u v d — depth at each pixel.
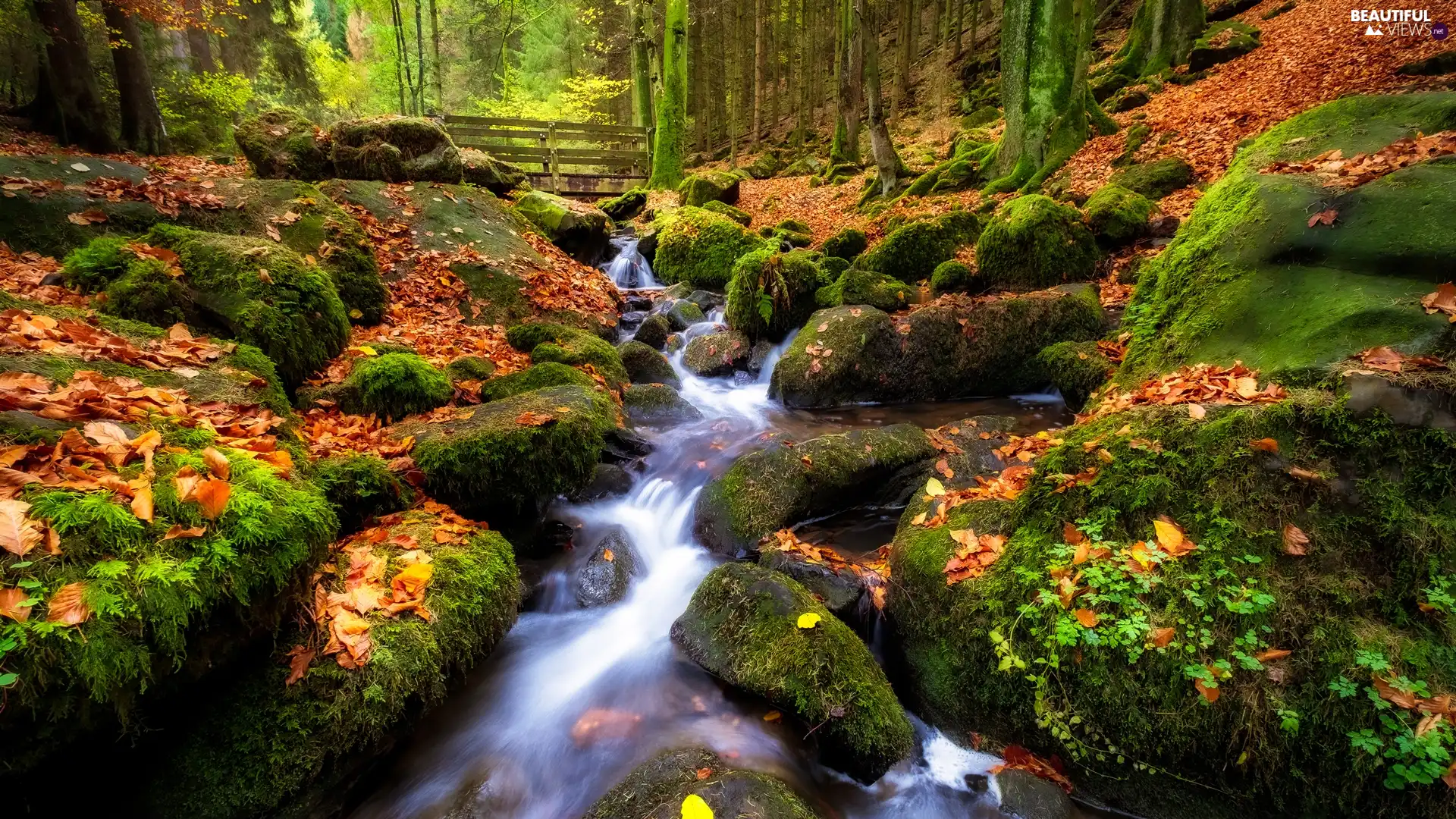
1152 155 10.81
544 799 2.87
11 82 15.81
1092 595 2.83
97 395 2.73
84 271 4.63
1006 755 2.91
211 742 2.35
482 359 6.25
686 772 2.72
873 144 14.55
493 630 3.32
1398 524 2.57
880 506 5.02
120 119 15.77
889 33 32.00
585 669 3.58
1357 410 2.86
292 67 24.11
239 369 4.02
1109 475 3.22
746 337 8.40
